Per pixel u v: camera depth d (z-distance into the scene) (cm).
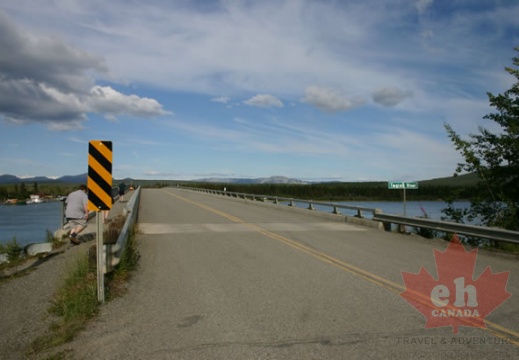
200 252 1134
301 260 1020
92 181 677
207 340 523
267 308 646
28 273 1005
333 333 541
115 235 1185
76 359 480
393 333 541
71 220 1305
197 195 5462
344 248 1198
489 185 1744
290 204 2650
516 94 1725
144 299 704
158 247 1216
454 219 1819
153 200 4009
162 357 476
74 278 795
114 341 527
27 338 574
